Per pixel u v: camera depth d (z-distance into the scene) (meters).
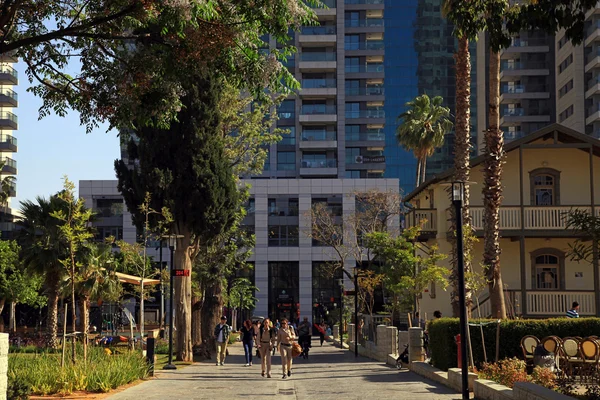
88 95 15.70
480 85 111.38
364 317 40.41
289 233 80.12
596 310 32.81
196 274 37.94
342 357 36.44
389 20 116.69
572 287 36.19
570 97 87.56
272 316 79.81
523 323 21.36
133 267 40.66
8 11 13.54
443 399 15.88
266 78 14.91
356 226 65.69
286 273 80.38
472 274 24.30
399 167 115.25
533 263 36.47
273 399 17.02
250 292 71.38
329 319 75.38
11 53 15.95
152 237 37.00
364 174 98.88
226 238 39.62
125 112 15.75
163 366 28.16
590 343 18.72
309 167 96.62
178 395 17.92
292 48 15.39
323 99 99.00
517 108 99.75
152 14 13.66
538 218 33.94
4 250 53.97
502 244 36.62
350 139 98.50
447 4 29.67
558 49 93.56
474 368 18.69
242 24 14.34
